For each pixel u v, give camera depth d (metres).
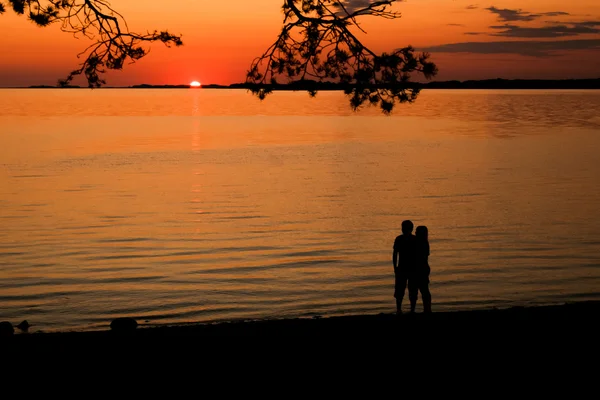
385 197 36.91
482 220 29.22
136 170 51.22
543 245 23.70
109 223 29.22
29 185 42.72
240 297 17.45
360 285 18.53
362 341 10.28
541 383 8.25
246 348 10.07
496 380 8.38
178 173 49.31
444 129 100.00
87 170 51.12
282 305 16.72
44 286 18.62
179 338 10.75
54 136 87.75
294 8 9.77
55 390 8.35
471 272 19.81
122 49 9.74
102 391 8.30
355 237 25.88
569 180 43.16
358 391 8.14
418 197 36.75
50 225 28.67
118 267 20.92
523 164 52.72
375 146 71.62
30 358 9.73
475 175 46.44
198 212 32.34
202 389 8.33
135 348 10.20
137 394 8.20
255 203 35.22
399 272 11.90
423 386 8.25
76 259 22.00
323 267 20.77
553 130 94.88
